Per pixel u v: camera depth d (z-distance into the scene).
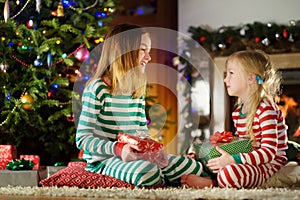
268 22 4.94
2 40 3.54
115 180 2.38
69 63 3.55
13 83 3.58
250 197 1.91
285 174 2.55
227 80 2.62
